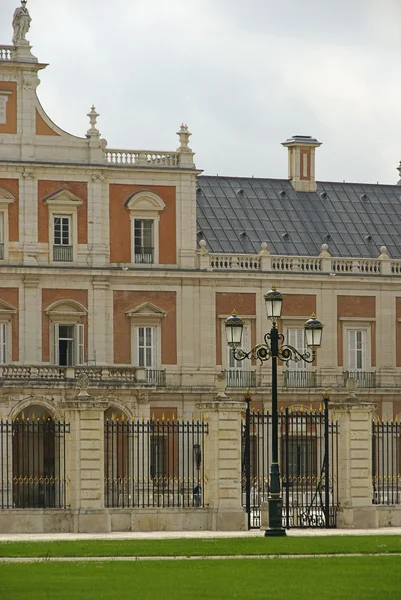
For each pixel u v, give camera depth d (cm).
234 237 17488
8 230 15938
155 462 15775
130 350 16288
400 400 17250
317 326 10131
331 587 7131
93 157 16175
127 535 10012
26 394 14225
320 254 17238
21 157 15962
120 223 16312
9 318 15888
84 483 10388
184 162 16538
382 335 17300
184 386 16362
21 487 13725
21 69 15988
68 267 16050
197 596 6875
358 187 18775
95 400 10469
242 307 16738
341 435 10831
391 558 8231
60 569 7725
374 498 11544
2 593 6944
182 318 16462
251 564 7938
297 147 18438
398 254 18088
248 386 16650
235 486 10600
